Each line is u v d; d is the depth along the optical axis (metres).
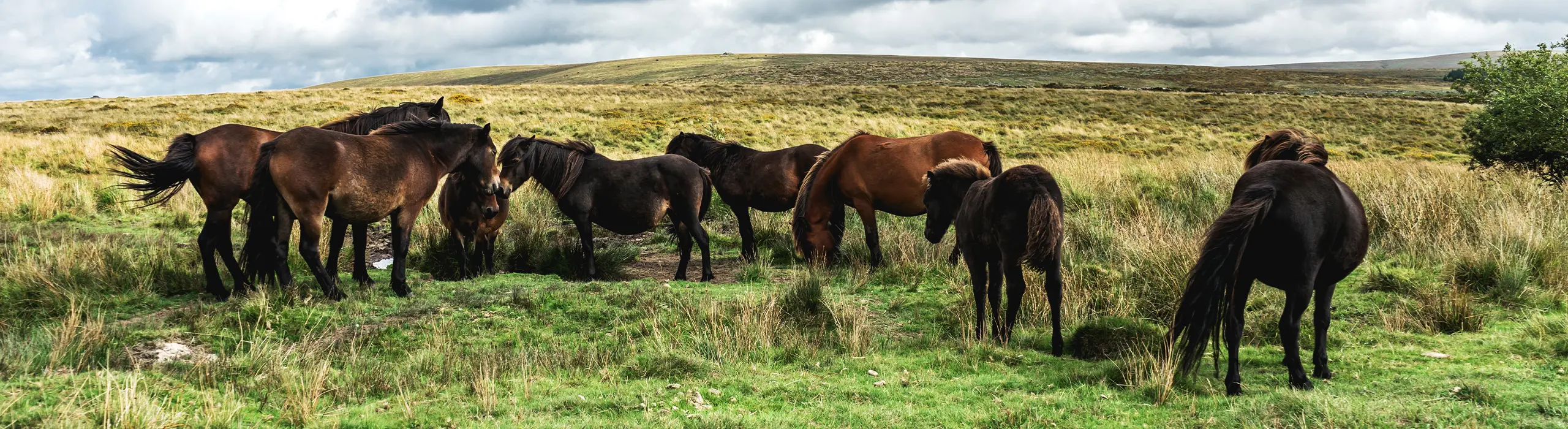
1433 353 5.09
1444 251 7.45
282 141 6.39
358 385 4.62
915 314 6.88
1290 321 4.25
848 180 8.64
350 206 6.71
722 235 11.27
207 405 4.07
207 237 6.92
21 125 26.64
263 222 6.81
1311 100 44.12
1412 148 30.98
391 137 7.13
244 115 30.61
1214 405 4.17
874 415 4.16
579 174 8.37
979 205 5.60
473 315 6.47
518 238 9.55
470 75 148.00
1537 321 5.53
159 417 3.77
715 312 6.24
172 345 5.46
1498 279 6.63
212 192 6.84
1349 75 96.62
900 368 5.24
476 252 8.52
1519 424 3.69
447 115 9.39
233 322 5.99
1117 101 42.47
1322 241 4.12
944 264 8.28
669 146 10.13
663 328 6.06
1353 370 4.80
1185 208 10.84
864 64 95.00
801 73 83.31
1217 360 4.43
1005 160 23.77
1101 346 5.34
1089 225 9.34
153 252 8.09
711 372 5.09
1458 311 5.77
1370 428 3.64
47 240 8.92
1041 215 5.07
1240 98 44.12
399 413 4.14
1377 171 12.41
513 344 5.85
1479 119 12.02
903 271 8.12
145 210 12.02
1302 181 4.20
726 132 28.08
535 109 33.84
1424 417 3.75
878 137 8.67
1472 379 4.45
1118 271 7.37
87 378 4.34
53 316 6.20
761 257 9.38
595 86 48.44
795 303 6.58
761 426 3.98
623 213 8.37
